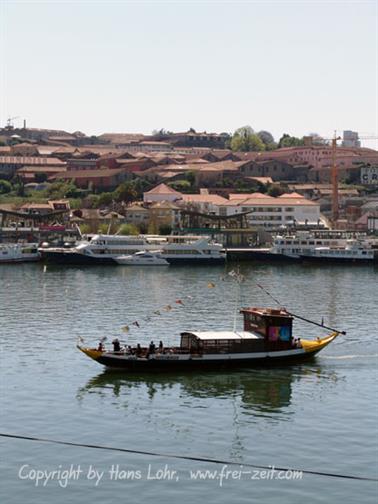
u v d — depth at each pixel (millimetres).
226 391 122625
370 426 106312
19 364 137125
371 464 93750
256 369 135125
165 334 163250
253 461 94875
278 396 120062
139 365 132750
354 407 114625
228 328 170625
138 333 164500
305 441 101062
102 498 85625
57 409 112938
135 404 115812
